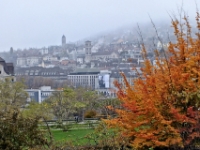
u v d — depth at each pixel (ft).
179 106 34.99
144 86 33.76
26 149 42.19
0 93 121.90
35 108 100.07
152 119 33.71
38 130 44.09
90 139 52.95
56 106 113.50
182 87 34.76
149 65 35.27
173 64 35.58
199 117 33.24
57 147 45.62
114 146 42.96
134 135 35.06
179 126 34.73
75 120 104.22
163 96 34.71
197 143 35.70
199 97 33.30
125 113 35.78
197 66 35.09
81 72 380.37
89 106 124.16
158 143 33.40
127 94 35.73
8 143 40.86
